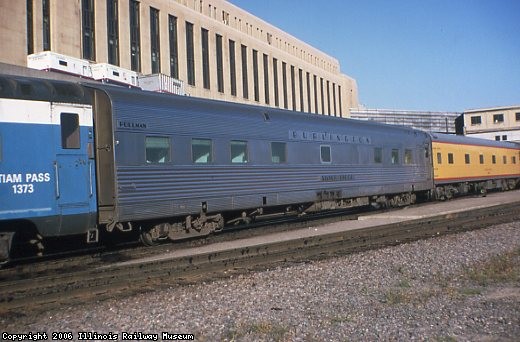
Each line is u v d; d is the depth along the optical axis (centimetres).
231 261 948
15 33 3216
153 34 4506
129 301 715
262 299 722
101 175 1106
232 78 5612
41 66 2658
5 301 685
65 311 670
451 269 916
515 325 583
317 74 7631
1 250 933
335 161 1816
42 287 777
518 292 741
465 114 7375
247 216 1566
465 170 2942
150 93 1253
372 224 1691
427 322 603
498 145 3531
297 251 1065
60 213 1003
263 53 6184
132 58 4238
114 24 4066
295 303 700
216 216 1403
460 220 1588
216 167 1366
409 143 2338
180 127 1279
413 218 1766
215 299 723
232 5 5834
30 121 969
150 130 1202
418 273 891
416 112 7325
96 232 1087
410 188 2305
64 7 3559
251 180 1470
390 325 591
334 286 803
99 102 1126
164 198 1221
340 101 8519
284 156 1603
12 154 937
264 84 6194
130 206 1143
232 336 560
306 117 1741
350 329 580
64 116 1025
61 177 1009
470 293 741
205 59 5162
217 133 1380
